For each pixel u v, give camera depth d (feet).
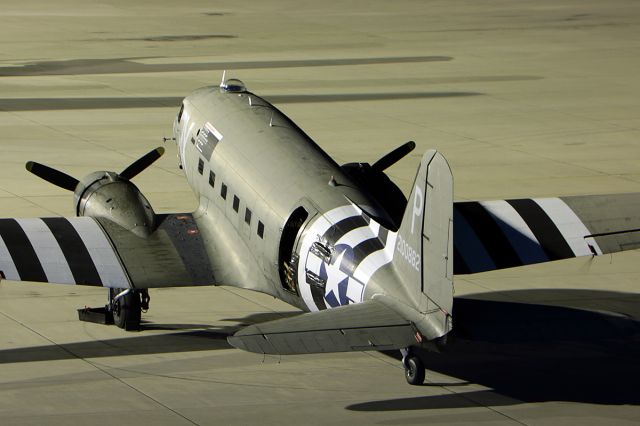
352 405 184.85
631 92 517.14
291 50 634.43
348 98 485.56
